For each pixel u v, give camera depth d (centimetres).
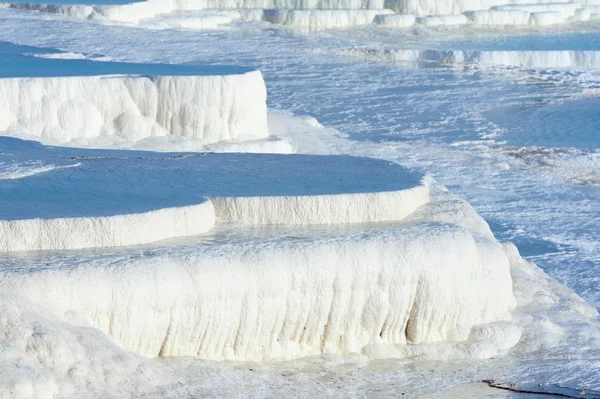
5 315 1019
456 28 5212
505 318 1362
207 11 5078
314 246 1230
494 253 1361
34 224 1173
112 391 1022
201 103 2103
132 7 4484
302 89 3444
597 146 2752
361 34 4888
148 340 1128
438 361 1274
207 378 1109
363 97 3350
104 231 1191
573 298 1520
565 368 1278
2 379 948
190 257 1162
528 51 4259
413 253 1270
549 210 2120
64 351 1020
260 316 1188
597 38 5025
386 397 1153
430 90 3538
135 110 2072
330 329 1243
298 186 1440
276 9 5156
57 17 4194
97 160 1598
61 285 1076
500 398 1174
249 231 1300
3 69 2227
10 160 1575
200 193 1378
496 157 2570
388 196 1389
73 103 2014
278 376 1170
